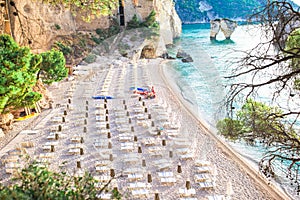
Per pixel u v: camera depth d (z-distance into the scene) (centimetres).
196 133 2083
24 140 1989
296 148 955
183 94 2730
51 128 2150
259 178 1566
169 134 2030
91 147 1867
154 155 1770
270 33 863
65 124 2245
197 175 1552
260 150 1684
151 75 2820
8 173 1523
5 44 2002
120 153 1805
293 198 1384
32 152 1808
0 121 2130
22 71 1958
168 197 1395
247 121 1112
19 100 2044
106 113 2408
